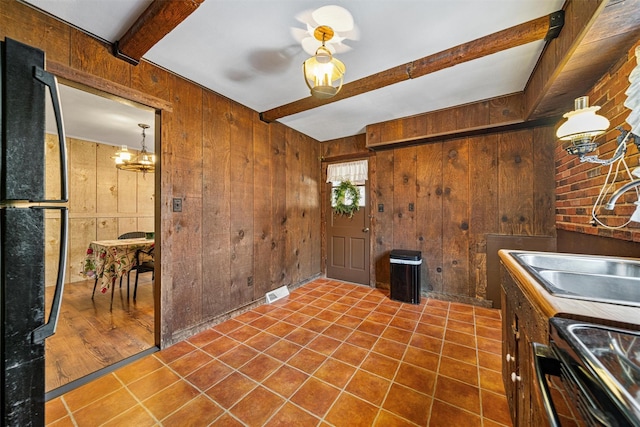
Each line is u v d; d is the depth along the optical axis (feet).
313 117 10.52
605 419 1.36
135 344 7.02
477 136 9.82
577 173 6.83
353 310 9.50
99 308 9.58
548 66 5.81
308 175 13.19
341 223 13.70
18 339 2.75
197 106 7.73
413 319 8.68
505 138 9.32
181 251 7.31
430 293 10.79
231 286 8.86
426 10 4.84
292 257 12.03
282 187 11.34
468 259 10.03
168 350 6.78
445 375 5.72
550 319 2.21
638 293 3.44
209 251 8.11
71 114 10.07
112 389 5.31
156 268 6.95
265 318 8.81
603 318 2.09
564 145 7.60
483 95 8.54
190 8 4.49
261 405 4.89
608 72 5.23
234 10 4.84
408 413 4.68
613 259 4.11
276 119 10.03
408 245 11.32
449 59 6.04
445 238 10.47
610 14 3.77
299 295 11.21
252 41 5.77
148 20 4.80
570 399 1.81
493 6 4.75
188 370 5.94
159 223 6.86
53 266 12.58
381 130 11.07
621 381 1.41
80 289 11.93
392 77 6.83
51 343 7.06
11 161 2.70
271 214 10.69
